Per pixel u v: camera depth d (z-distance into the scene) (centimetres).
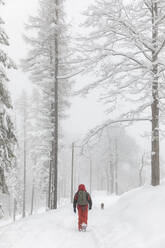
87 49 1123
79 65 1145
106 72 1123
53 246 708
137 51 1107
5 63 936
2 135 936
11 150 973
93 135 1155
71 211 1374
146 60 1109
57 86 2073
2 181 950
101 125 1141
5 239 799
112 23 1086
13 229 934
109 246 648
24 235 826
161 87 1112
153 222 675
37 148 2389
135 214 796
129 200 980
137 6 1113
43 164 2598
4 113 930
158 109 1120
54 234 829
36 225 973
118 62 1114
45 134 2234
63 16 1988
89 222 1002
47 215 1245
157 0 1086
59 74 2038
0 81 937
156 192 885
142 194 948
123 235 694
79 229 869
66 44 1978
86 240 752
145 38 1121
